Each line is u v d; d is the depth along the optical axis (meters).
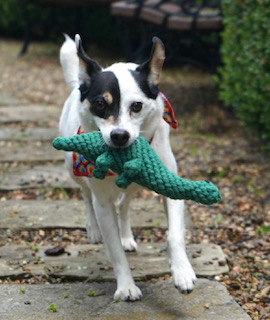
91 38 13.04
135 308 3.26
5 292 3.47
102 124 3.01
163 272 3.73
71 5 11.16
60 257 4.00
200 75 10.27
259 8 5.75
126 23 8.86
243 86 6.36
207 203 2.86
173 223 3.33
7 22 13.91
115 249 3.40
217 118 7.34
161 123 3.44
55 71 10.67
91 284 3.60
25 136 6.77
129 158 2.94
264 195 5.21
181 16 8.09
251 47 6.06
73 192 5.31
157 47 3.07
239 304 3.42
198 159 6.09
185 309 3.23
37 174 5.67
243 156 6.15
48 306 3.30
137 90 3.02
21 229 4.45
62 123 4.02
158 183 2.89
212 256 3.96
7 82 9.71
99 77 3.07
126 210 4.07
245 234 4.45
